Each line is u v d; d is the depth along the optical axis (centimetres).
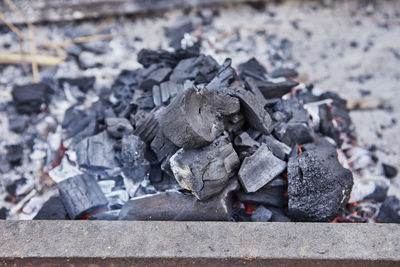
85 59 112
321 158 87
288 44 114
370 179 96
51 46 114
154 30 117
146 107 94
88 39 115
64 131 101
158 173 90
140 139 90
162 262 81
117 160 92
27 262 81
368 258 80
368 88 108
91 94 108
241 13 119
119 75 107
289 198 86
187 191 88
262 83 95
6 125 104
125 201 90
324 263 80
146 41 115
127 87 101
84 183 90
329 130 96
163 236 82
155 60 101
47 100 107
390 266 80
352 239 81
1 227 83
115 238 82
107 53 113
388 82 109
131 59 112
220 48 113
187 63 98
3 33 116
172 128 84
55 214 89
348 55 112
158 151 90
